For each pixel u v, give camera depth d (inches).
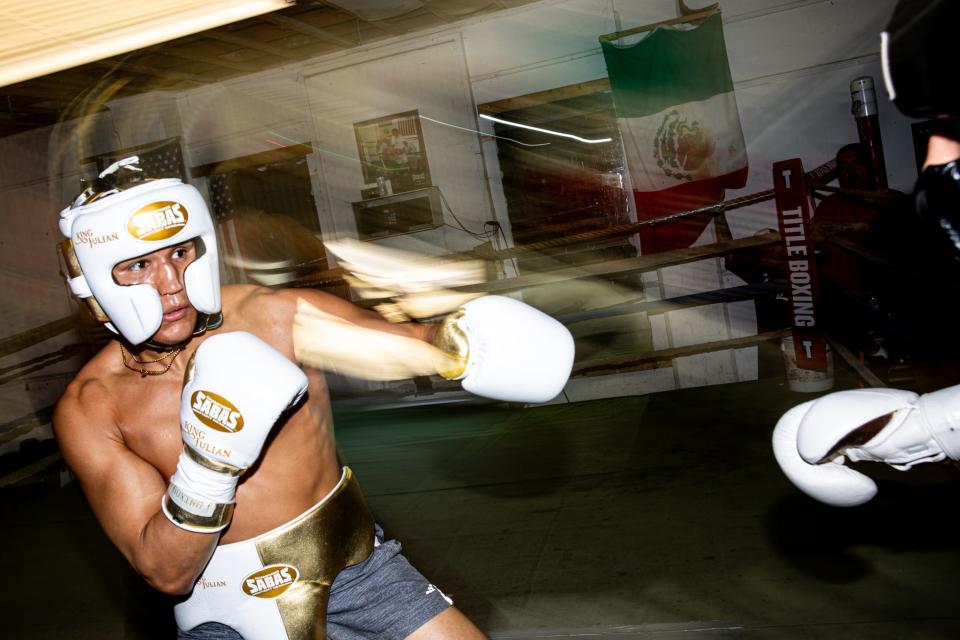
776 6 213.9
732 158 218.5
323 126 258.8
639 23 224.1
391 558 57.8
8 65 124.0
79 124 267.4
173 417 52.1
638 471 159.0
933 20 28.8
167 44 214.1
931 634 86.2
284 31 223.1
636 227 197.9
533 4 230.8
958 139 35.1
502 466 177.8
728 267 218.8
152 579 48.7
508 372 50.1
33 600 144.6
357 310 57.7
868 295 177.5
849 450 45.2
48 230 271.9
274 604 52.4
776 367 219.5
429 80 245.3
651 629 97.1
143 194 47.1
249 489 52.2
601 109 231.3
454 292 208.5
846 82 213.0
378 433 226.4
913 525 112.7
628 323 235.9
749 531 120.5
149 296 47.7
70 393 52.0
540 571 119.5
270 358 46.6
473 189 247.1
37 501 213.5
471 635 54.1
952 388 42.9
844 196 171.0
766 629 93.0
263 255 271.4
